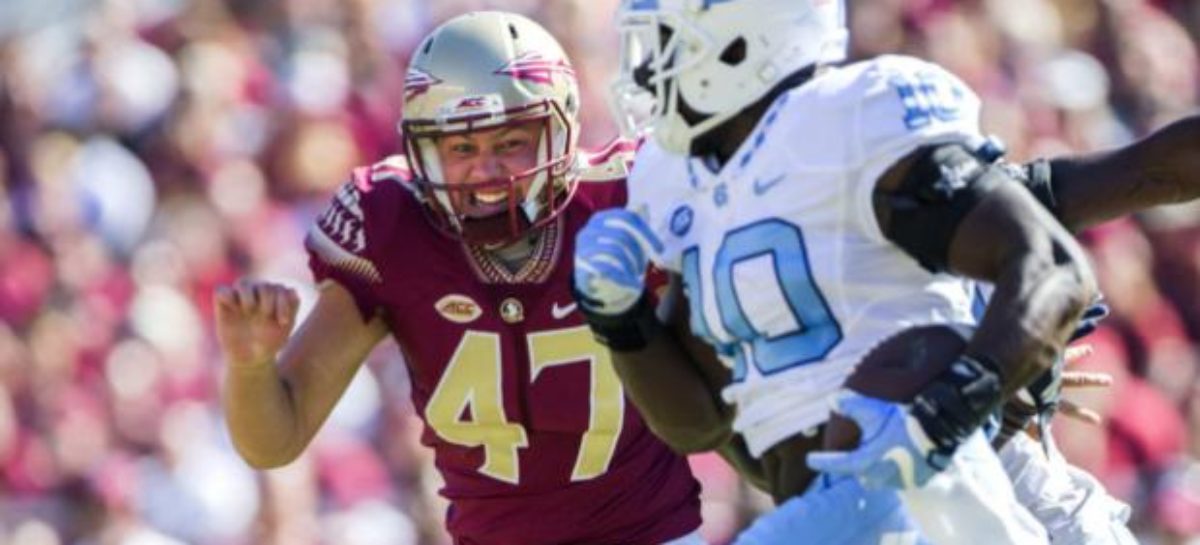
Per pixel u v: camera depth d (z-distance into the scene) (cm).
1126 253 3575
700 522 1719
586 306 1355
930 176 1269
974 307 1397
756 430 1342
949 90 1301
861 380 1270
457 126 1566
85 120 3472
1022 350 1220
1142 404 3422
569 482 1659
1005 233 1247
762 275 1309
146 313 3184
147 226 3391
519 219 1595
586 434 1642
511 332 1614
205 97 3503
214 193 3422
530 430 1641
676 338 1409
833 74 1327
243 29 3684
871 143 1283
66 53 3572
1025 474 1562
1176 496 3303
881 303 1297
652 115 1388
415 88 1577
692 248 1362
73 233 3300
